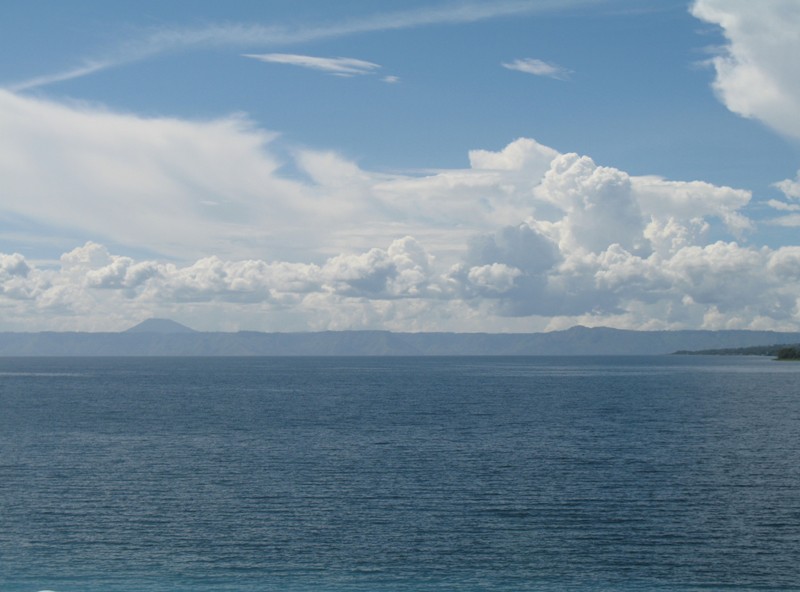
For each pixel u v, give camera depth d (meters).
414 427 90.00
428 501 50.28
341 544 41.56
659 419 97.75
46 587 35.53
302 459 65.94
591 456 67.00
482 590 35.38
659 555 39.69
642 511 47.69
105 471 60.41
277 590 35.28
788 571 37.47
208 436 81.94
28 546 41.22
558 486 54.38
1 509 48.31
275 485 55.03
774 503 49.38
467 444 74.81
